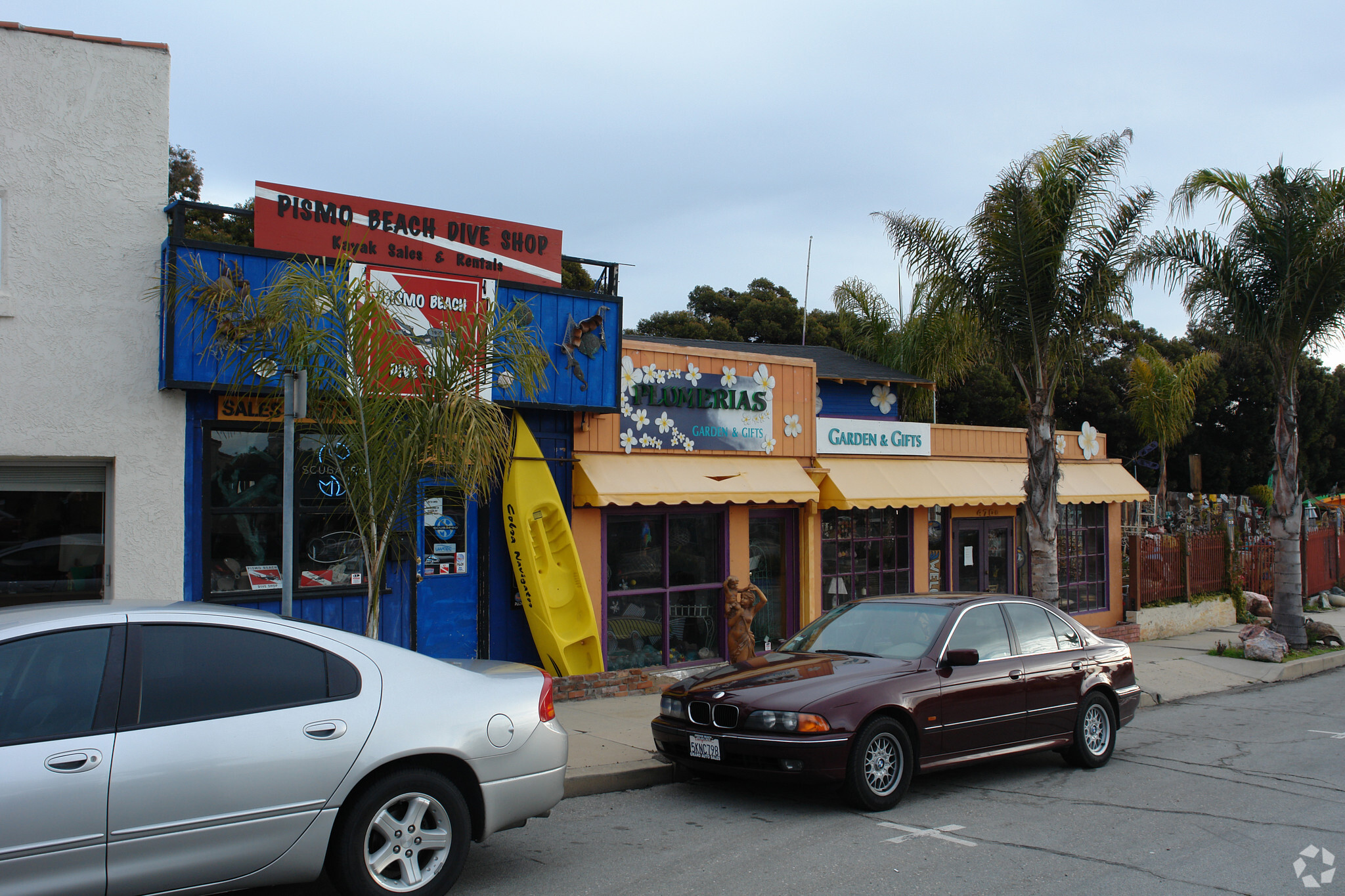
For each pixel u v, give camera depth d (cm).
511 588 1064
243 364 725
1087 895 526
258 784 434
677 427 1203
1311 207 1420
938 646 760
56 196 825
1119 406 3362
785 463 1300
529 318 859
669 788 762
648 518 1186
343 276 727
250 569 907
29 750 396
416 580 988
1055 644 851
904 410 1802
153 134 866
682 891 524
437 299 972
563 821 667
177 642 447
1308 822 677
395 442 701
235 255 875
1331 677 1448
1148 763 873
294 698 460
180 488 862
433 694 496
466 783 500
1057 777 815
